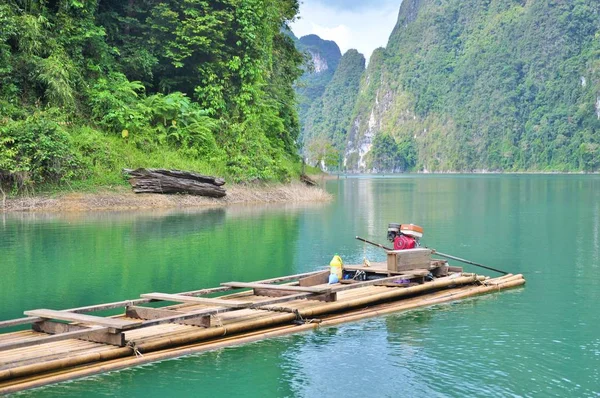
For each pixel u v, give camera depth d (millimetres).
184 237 15719
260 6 30516
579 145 165375
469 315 8555
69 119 23594
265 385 5969
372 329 7816
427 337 7516
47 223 17875
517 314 8625
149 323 6617
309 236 16609
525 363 6641
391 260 9805
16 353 6199
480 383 6105
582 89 176875
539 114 184500
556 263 12961
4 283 10227
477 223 20906
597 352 7039
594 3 197250
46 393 5672
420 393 5855
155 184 23609
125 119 24578
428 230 18844
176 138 26453
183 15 29234
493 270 11648
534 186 58250
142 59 27188
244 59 29781
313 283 10031
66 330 6922
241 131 28750
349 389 5922
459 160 196000
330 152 99750
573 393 5875
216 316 7418
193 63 29625
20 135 20828
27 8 24000
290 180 31781
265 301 7734
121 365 6219
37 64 22578
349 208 26672
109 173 23016
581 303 9312
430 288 9688
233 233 16703
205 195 25281
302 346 7105
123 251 13484
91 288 9906
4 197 20688
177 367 6363
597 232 18328
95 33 25141
